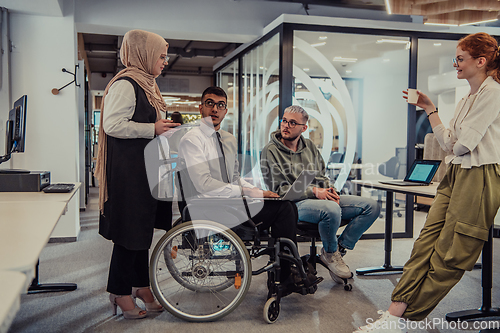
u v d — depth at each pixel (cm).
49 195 188
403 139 437
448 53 460
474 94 176
